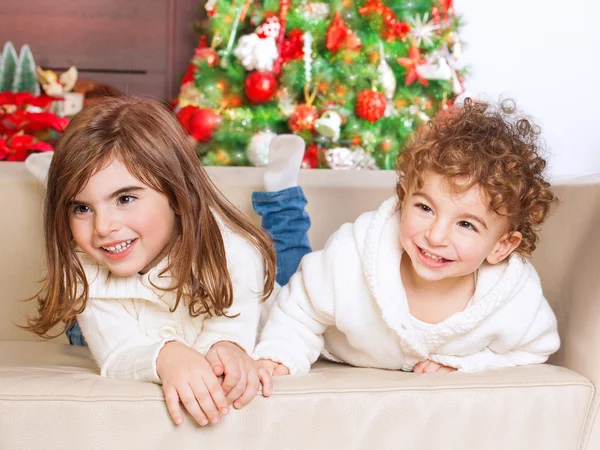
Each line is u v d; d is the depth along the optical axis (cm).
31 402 84
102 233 95
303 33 237
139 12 334
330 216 167
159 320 111
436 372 101
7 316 156
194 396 85
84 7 332
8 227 157
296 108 233
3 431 83
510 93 343
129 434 85
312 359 112
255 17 240
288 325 111
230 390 88
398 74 248
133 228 97
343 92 239
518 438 92
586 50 344
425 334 107
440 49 255
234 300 108
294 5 238
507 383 93
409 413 89
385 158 243
